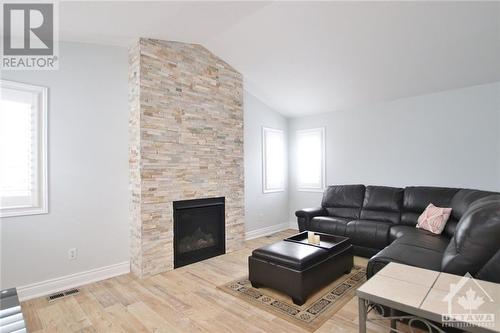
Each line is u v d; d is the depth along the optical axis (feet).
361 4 8.59
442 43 9.88
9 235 8.48
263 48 11.99
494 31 8.98
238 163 14.10
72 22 8.43
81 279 9.77
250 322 7.16
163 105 11.02
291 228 18.97
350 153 16.46
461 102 12.69
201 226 12.41
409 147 14.25
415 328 6.56
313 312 7.57
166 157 11.05
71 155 9.70
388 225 12.01
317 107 16.93
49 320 7.40
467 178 12.52
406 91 13.66
